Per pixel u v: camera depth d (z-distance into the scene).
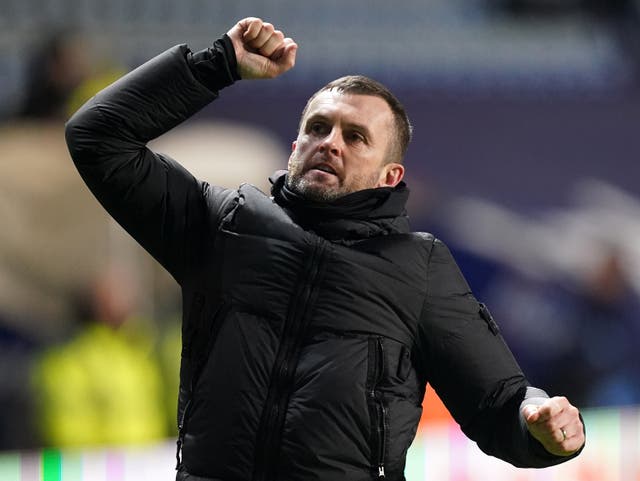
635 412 19.00
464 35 38.03
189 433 9.27
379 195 9.56
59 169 25.61
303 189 9.44
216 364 9.20
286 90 32.28
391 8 39.12
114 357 21.02
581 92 36.03
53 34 27.58
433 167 32.81
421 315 9.55
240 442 9.02
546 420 8.80
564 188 33.53
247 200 9.58
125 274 24.56
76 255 25.31
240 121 30.73
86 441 20.52
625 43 38.16
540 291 31.36
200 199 9.79
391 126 9.72
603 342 27.39
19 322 24.67
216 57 9.40
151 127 9.32
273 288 9.25
